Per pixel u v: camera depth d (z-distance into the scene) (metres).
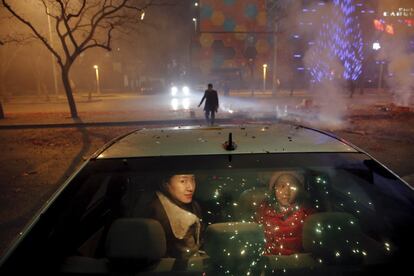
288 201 2.21
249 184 2.31
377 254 1.71
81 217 1.93
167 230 2.09
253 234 1.79
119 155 2.16
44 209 1.86
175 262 1.73
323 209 2.20
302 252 1.86
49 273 1.56
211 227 1.82
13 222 5.29
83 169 2.09
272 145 2.24
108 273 1.61
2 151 11.20
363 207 2.09
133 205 2.19
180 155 2.12
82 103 32.44
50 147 11.73
